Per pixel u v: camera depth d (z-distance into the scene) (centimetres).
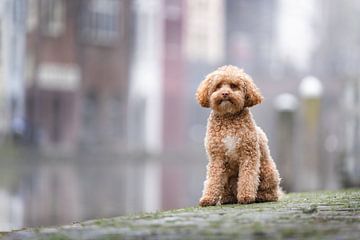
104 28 4234
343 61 6100
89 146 4122
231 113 709
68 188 2072
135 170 3062
